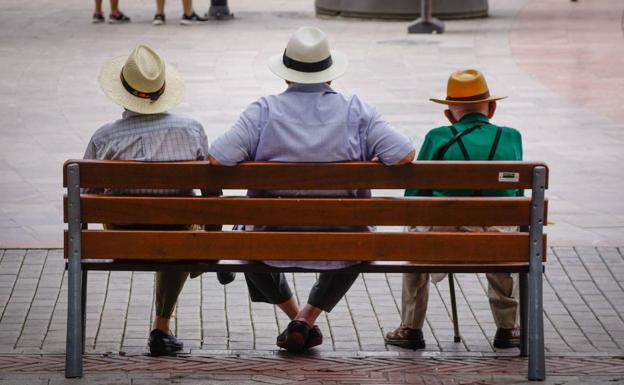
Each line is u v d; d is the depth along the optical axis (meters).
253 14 61.16
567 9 62.62
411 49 47.44
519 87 38.91
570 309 17.23
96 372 13.57
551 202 24.38
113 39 50.62
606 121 33.31
